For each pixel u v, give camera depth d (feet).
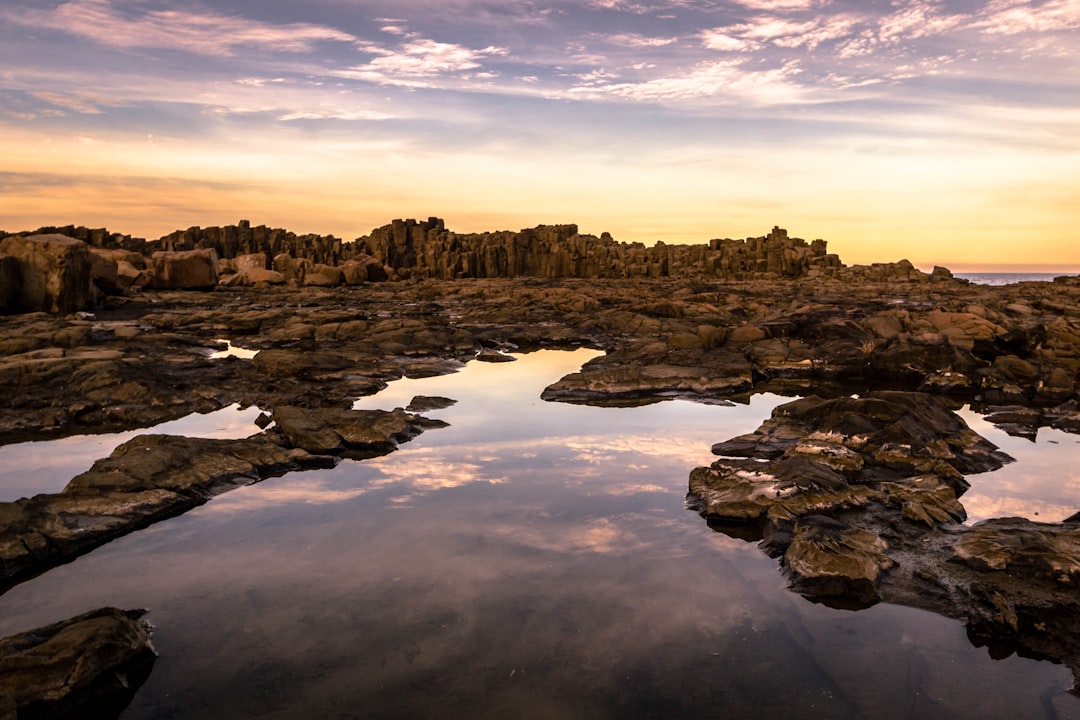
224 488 39.88
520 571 30.30
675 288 192.95
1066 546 29.81
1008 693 22.26
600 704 21.75
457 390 69.05
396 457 46.32
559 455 46.88
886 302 129.59
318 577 29.78
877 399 50.44
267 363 73.67
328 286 214.90
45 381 62.80
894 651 24.50
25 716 20.57
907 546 32.14
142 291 170.40
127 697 22.09
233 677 23.06
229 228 281.95
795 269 271.49
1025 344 81.66
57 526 32.58
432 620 26.40
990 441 50.57
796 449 44.04
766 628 25.94
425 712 21.34
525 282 233.76
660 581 29.45
